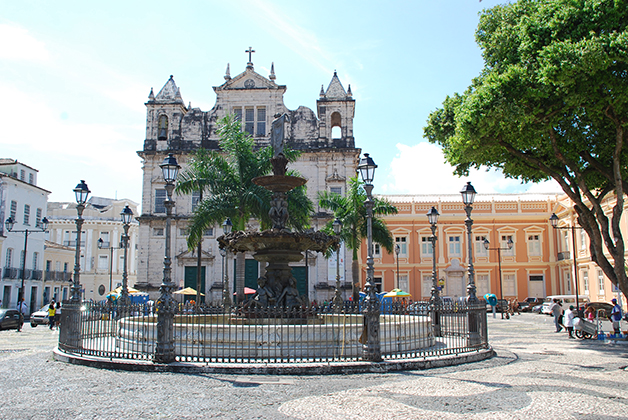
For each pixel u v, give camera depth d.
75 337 12.99
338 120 45.69
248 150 24.86
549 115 16.06
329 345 12.10
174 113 43.84
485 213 48.97
